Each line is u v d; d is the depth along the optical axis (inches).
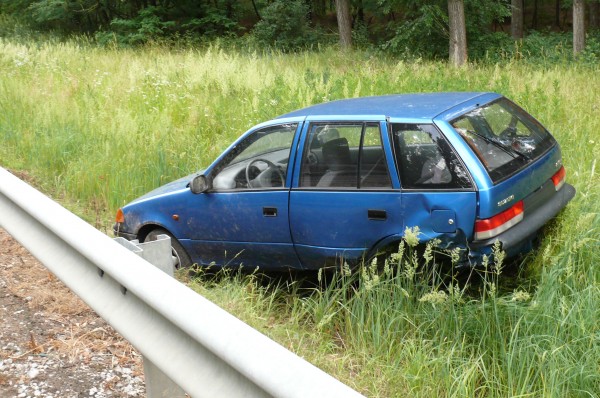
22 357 141.3
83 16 1400.1
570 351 161.0
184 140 417.1
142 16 1234.0
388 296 186.7
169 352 99.2
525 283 208.4
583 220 199.9
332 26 1574.8
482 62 779.4
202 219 240.1
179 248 248.8
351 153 210.8
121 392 127.5
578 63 677.3
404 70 564.4
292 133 223.0
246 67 644.1
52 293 174.6
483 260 187.3
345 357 167.3
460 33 793.6
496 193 191.9
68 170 364.5
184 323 91.1
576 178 275.9
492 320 174.9
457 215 193.5
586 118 392.5
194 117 468.1
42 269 193.3
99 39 1201.4
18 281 183.9
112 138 411.8
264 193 225.1
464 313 182.7
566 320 168.6
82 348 145.5
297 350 171.5
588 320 170.4
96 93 551.8
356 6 1309.1
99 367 137.6
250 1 1581.0
